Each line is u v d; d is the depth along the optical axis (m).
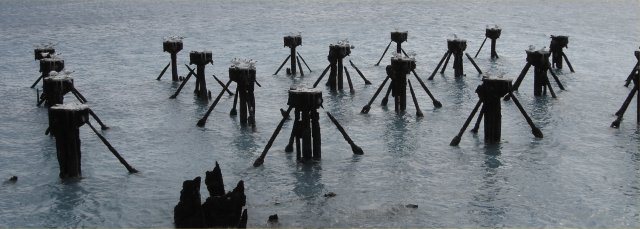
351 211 17.44
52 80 24.56
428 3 91.88
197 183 16.11
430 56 44.44
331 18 72.19
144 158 22.03
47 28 64.62
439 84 34.00
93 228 16.61
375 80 35.38
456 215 17.14
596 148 22.55
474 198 18.28
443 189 18.97
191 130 25.45
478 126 24.23
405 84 27.62
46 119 27.22
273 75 37.22
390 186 19.25
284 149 22.75
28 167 21.09
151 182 19.75
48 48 33.34
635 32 57.25
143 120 27.11
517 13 76.62
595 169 20.45
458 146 22.92
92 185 19.44
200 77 30.44
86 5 93.69
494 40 42.72
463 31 59.44
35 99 31.09
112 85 34.62
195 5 91.50
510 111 27.70
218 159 21.91
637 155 21.77
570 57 42.59
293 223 16.66
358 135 24.42
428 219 16.91
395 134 24.53
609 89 32.22
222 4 92.69
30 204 18.08
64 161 19.86
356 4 90.62
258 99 30.91
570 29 60.19
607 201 17.94
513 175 20.02
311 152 21.39
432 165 21.03
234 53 46.34
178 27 64.38
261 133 24.91
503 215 17.12
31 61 43.47
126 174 20.42
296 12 79.44
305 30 60.81
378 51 46.97
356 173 20.34
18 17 76.75
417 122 26.19
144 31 61.22
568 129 24.88
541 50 29.73
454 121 26.30
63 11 84.50
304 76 36.88
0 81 36.06
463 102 29.75
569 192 18.61
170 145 23.55
